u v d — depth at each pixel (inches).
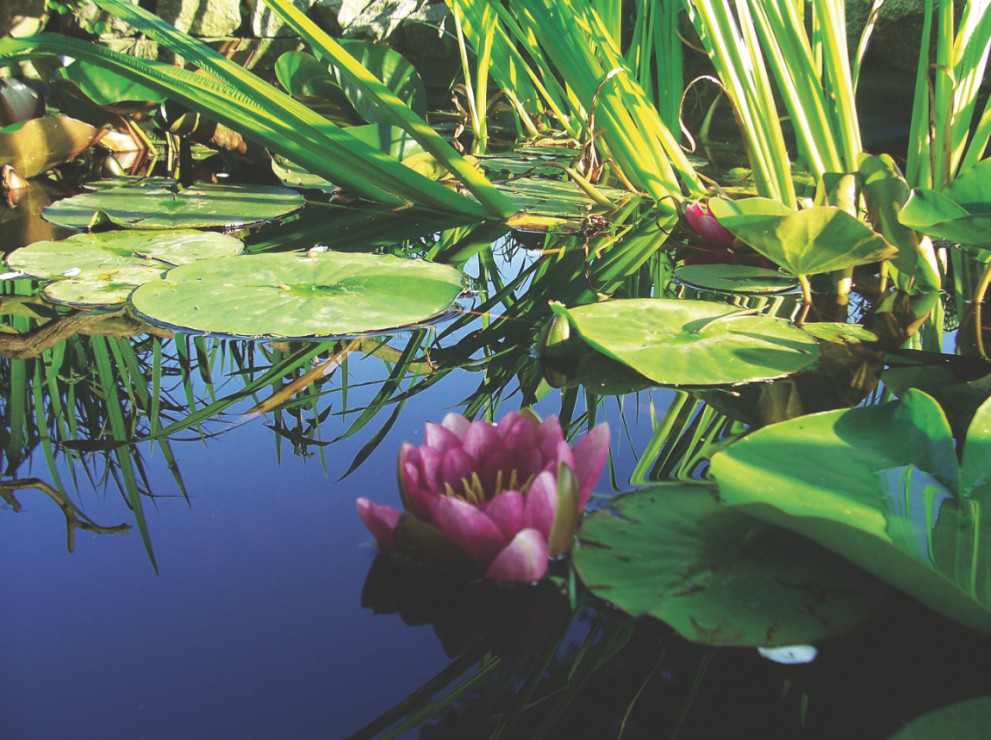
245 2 87.4
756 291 39.8
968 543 25.8
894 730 21.5
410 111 44.1
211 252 42.3
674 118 50.4
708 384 33.4
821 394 33.5
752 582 26.2
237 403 34.6
